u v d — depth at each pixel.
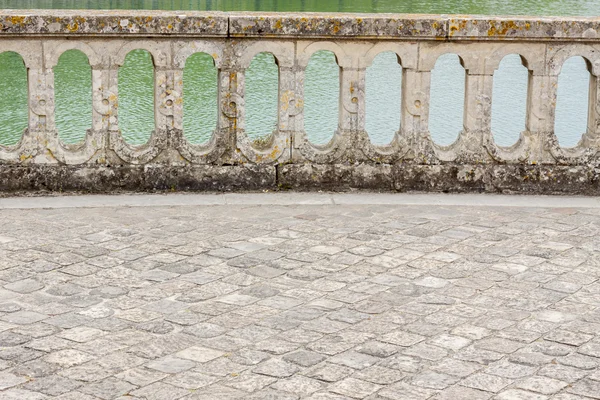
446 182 9.42
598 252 7.65
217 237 7.95
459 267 7.27
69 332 5.96
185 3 49.81
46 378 5.32
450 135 26.50
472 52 9.23
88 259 7.35
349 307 6.44
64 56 33.53
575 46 9.26
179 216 8.54
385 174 9.40
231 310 6.37
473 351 5.72
